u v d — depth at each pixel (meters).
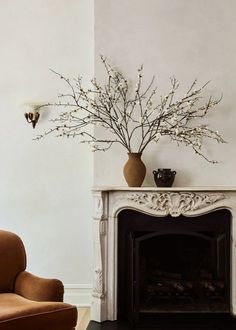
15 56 4.07
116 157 3.71
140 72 3.76
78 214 4.03
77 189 4.04
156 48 3.77
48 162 4.05
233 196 3.50
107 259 3.51
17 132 4.07
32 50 4.07
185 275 3.73
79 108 3.88
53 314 2.37
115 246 3.52
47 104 4.05
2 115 4.06
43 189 4.05
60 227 4.03
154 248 3.74
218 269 3.59
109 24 3.78
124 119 3.71
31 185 4.05
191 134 3.60
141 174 3.52
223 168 3.71
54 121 4.05
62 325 2.40
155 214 3.48
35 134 4.06
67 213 4.03
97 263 3.48
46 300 2.60
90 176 4.04
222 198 3.49
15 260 2.90
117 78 3.74
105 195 3.50
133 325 3.30
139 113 3.74
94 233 3.51
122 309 3.57
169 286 3.52
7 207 4.05
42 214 4.04
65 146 4.05
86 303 3.97
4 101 4.07
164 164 3.71
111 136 3.72
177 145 3.71
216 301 3.56
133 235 3.56
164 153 3.72
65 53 4.07
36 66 4.07
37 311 2.34
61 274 4.00
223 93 3.75
